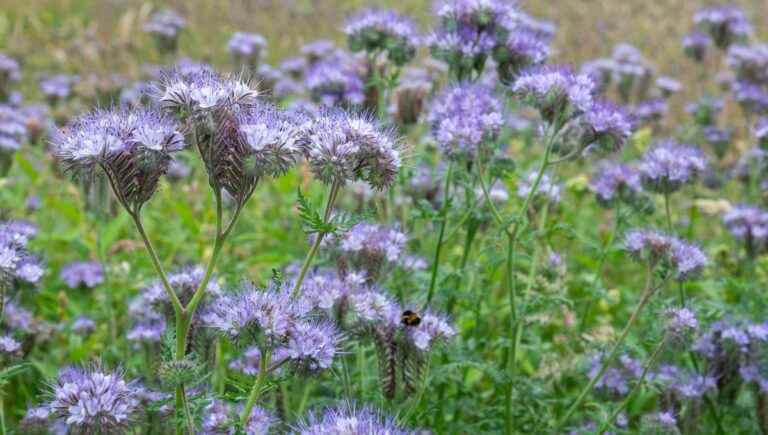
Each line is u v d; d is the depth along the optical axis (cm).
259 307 80
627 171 116
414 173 108
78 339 111
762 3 356
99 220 123
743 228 125
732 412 104
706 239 154
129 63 249
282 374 82
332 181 83
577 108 98
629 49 190
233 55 182
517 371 111
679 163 111
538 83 99
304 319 82
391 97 132
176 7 337
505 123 107
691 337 98
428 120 109
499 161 105
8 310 103
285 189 147
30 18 296
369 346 99
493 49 110
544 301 100
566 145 108
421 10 345
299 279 83
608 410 103
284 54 293
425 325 91
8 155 138
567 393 114
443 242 105
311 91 124
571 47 302
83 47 257
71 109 180
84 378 80
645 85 189
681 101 246
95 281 124
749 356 103
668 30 326
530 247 109
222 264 127
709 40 176
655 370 107
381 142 83
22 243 93
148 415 86
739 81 164
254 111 80
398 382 91
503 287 133
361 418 78
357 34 117
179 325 78
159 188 79
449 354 98
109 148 77
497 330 119
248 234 139
